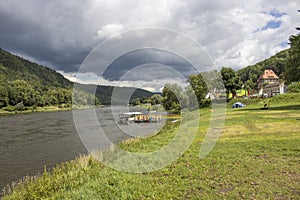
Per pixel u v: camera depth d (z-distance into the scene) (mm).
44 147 19562
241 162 8219
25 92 79625
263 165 7750
